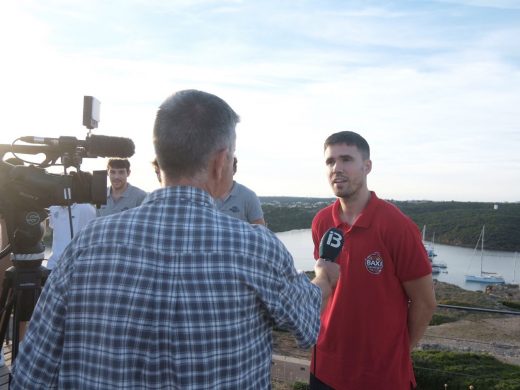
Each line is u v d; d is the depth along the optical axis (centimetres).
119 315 123
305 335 142
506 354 1347
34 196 201
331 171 265
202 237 128
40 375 131
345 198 269
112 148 204
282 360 763
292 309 137
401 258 252
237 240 129
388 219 255
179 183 135
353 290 258
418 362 1237
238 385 126
